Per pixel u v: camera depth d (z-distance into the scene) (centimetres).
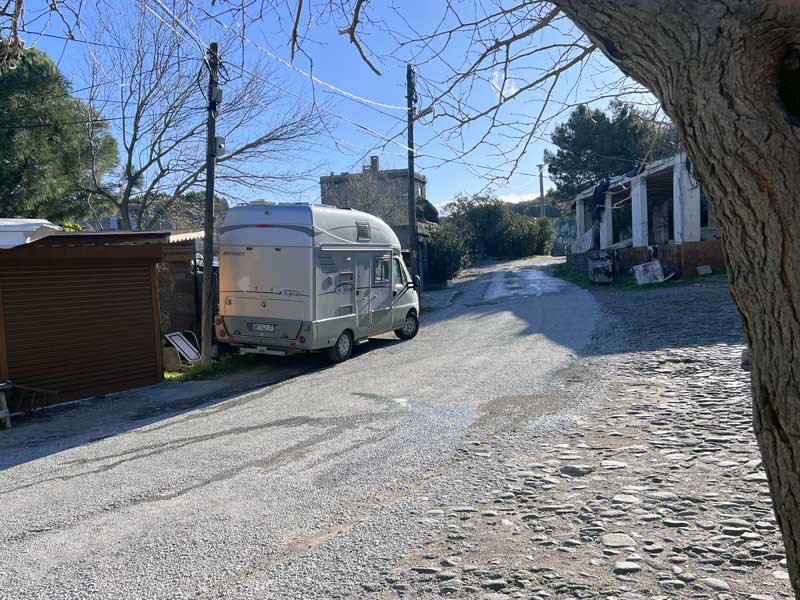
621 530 395
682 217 2128
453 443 617
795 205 137
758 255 146
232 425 765
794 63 138
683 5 141
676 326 1249
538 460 547
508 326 1552
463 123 342
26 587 370
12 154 1426
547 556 367
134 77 1795
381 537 410
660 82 154
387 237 1403
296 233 1159
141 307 1098
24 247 917
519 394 810
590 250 3091
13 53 374
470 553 378
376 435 667
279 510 471
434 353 1247
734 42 136
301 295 1157
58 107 1538
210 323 1215
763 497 425
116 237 1004
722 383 761
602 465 519
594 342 1180
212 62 1117
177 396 1007
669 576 333
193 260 1442
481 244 5000
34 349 945
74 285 999
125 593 356
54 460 662
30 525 471
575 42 298
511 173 355
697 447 540
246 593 347
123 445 704
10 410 909
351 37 290
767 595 308
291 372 1175
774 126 135
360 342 1312
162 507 494
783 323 144
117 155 1972
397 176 3791
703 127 145
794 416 145
